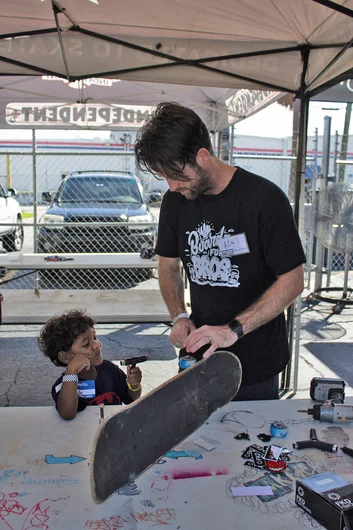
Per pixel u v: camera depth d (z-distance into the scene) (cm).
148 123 142
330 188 579
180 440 132
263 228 163
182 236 184
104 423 109
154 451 124
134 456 118
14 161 1507
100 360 226
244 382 183
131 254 541
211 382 140
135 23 300
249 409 176
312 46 317
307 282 724
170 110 140
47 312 491
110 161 1177
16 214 984
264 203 161
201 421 139
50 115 605
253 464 140
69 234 677
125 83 608
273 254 165
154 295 561
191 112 141
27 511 119
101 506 121
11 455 145
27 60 339
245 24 292
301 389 382
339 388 181
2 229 916
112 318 475
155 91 568
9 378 401
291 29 296
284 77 344
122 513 118
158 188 1007
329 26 280
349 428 163
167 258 201
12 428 163
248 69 337
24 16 296
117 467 113
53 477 134
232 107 563
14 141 1225
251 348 181
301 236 357
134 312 487
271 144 1370
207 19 287
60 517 117
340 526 109
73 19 298
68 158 1449
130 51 335
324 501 113
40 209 1559
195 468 138
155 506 121
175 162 139
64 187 762
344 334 521
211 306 181
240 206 164
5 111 599
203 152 143
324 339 504
